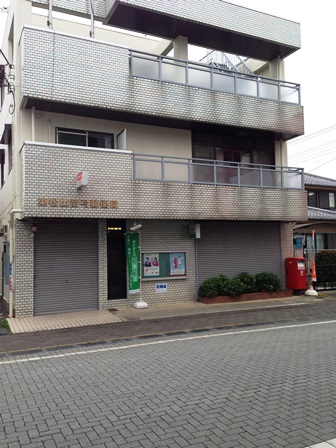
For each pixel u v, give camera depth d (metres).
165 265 13.53
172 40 15.19
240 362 6.53
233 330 9.31
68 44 11.35
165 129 14.05
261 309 12.38
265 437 3.86
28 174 10.40
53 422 4.32
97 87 11.64
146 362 6.71
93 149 11.23
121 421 4.29
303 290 15.44
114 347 7.94
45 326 10.09
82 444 3.80
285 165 16.30
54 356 7.31
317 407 4.57
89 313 11.75
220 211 13.13
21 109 11.80
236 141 15.43
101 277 12.44
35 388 5.47
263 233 15.43
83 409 4.66
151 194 12.00
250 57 16.66
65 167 10.83
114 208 11.41
